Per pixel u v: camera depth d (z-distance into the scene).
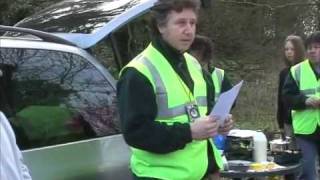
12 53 2.41
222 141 3.53
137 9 2.93
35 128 2.42
